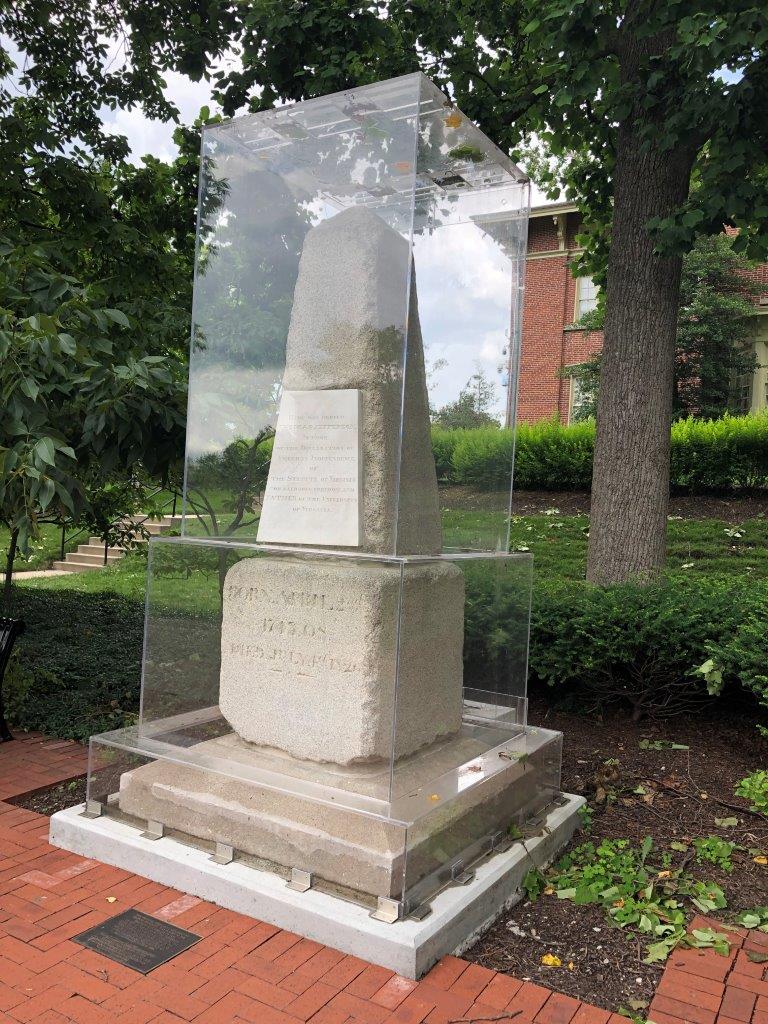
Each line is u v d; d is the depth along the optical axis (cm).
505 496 461
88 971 283
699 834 414
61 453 474
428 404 395
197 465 434
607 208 970
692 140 619
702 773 487
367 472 380
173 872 344
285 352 409
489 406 443
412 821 311
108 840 366
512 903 346
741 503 1282
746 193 583
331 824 324
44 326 455
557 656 567
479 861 349
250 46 849
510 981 286
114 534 856
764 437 1277
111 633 845
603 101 700
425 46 880
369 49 818
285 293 411
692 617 534
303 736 382
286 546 400
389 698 368
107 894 337
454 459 414
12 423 456
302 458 399
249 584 402
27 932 306
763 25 532
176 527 534
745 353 1753
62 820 383
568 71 644
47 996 269
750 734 537
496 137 882
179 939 303
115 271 839
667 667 548
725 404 1730
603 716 591
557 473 1455
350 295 389
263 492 410
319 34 796
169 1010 264
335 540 385
